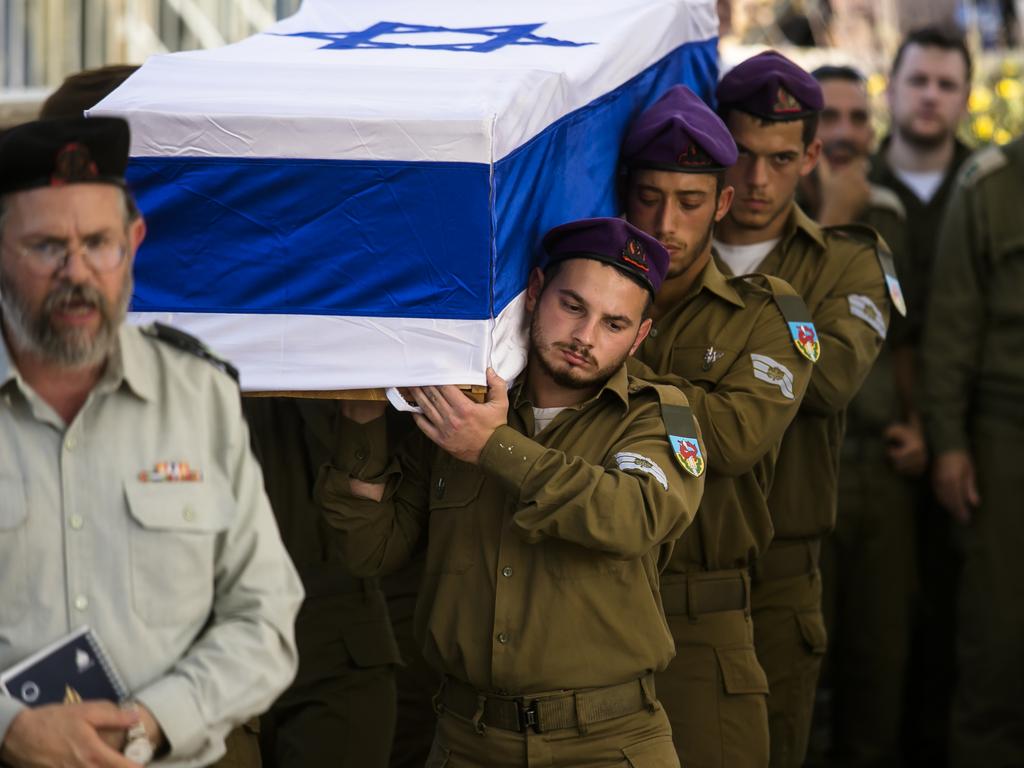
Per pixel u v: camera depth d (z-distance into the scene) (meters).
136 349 3.63
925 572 8.41
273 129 4.36
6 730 3.35
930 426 7.94
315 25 5.60
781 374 5.39
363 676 5.90
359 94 4.46
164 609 3.56
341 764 5.88
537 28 5.46
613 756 4.65
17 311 3.43
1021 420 7.84
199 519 3.59
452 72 4.66
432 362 4.43
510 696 4.65
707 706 5.54
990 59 12.45
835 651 8.09
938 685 8.41
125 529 3.54
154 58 4.82
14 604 3.49
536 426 4.80
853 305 6.01
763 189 5.93
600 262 4.64
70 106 5.05
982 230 7.85
